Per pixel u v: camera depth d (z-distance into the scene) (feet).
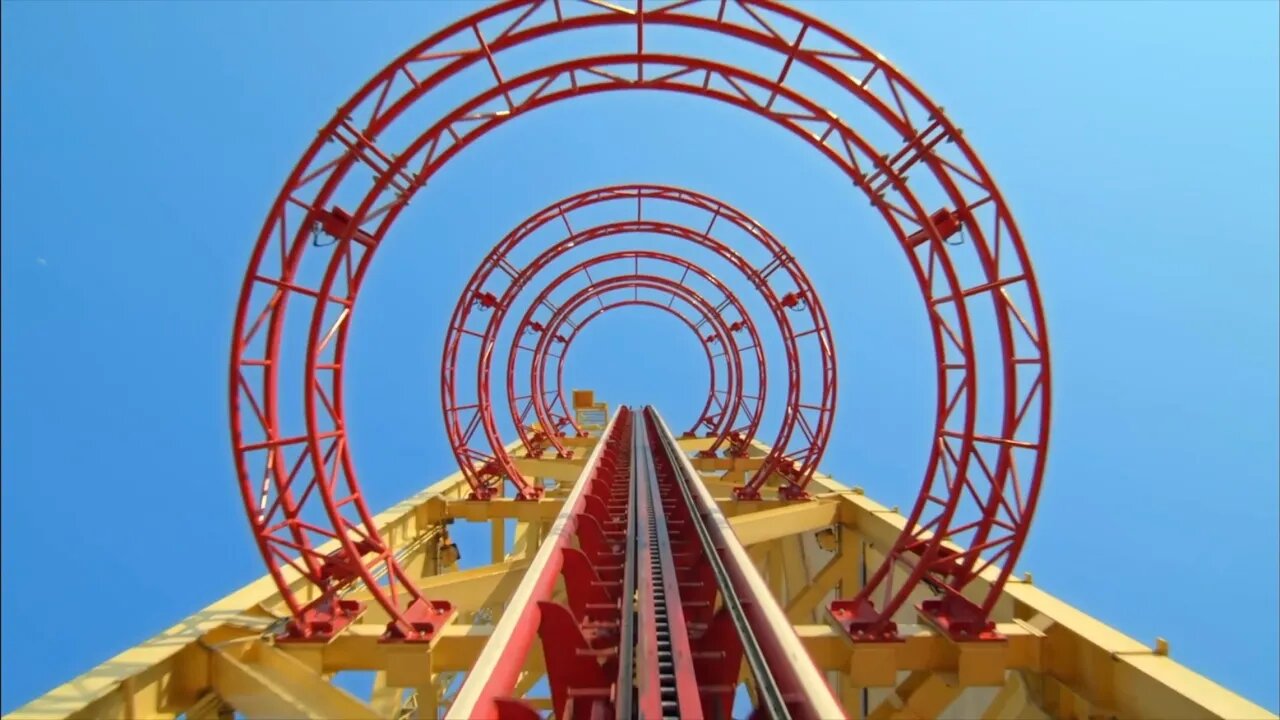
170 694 20.63
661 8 23.48
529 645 16.79
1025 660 22.76
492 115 25.45
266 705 21.43
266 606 25.35
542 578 20.15
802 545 48.70
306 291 23.45
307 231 23.48
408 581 25.48
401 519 38.11
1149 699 19.10
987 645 22.50
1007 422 23.68
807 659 14.58
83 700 17.42
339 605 24.86
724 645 19.11
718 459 65.92
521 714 13.73
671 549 30.09
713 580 24.44
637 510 35.22
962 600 24.30
